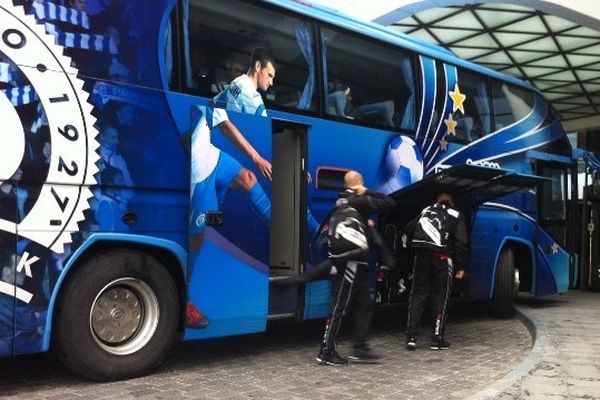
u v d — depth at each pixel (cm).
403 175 803
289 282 664
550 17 1400
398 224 830
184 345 728
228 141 614
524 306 1157
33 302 494
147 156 556
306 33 704
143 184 553
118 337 556
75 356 523
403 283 828
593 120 2164
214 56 613
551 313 1027
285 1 683
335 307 643
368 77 774
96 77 528
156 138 563
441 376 616
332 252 642
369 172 758
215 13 619
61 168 505
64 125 509
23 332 490
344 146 732
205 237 594
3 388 524
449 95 895
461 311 1102
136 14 557
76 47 519
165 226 570
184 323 588
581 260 1627
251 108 637
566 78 1819
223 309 609
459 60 934
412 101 830
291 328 848
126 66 548
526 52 1639
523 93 1083
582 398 508
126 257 550
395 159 793
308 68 700
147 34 563
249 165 629
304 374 608
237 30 636
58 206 506
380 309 862
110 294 552
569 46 1574
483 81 977
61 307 518
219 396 523
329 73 725
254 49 648
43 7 503
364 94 765
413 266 791
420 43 873
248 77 639
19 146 486
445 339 828
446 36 1566
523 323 970
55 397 498
